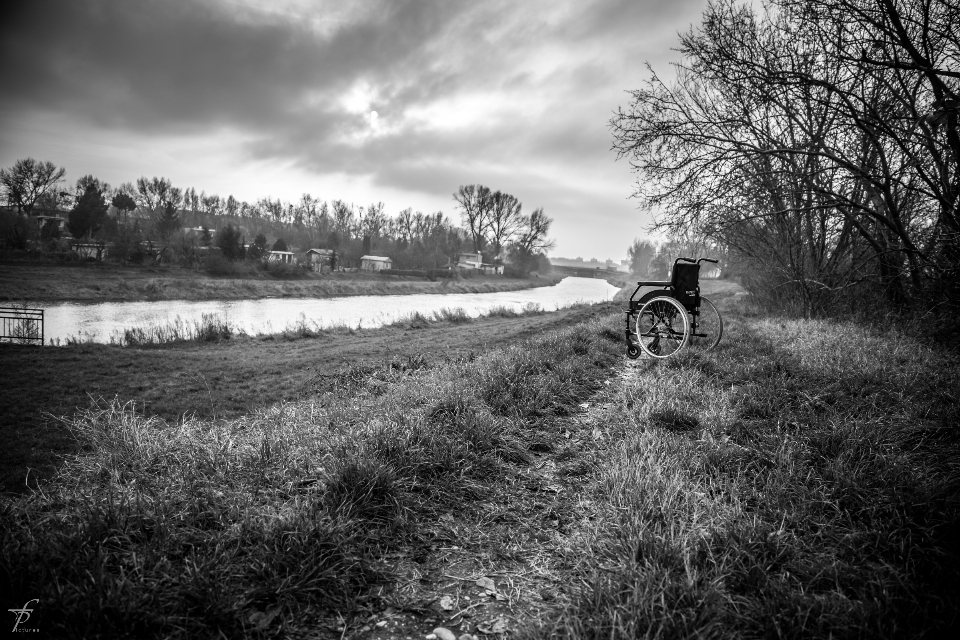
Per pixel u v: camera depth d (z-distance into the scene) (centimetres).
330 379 908
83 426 411
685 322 709
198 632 186
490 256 9556
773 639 188
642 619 190
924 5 764
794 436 391
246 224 10825
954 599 204
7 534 220
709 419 440
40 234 5109
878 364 607
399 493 298
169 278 4156
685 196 1191
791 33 1033
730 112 1201
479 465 363
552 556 260
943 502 276
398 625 204
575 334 957
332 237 8619
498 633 200
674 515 273
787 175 1113
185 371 1084
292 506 271
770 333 980
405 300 4434
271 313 2972
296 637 192
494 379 567
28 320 1620
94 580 193
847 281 1229
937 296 950
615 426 450
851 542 253
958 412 409
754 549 240
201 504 268
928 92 898
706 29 1138
